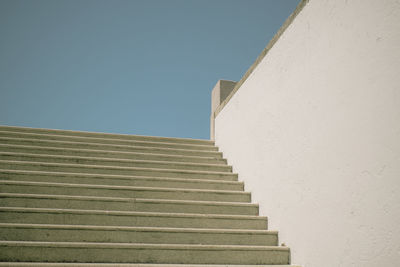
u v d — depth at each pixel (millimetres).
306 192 3076
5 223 3080
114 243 3041
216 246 3090
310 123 3111
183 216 3611
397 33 2135
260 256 3160
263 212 3994
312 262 2875
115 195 3949
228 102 5891
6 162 4215
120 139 5973
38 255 2781
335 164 2672
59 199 3568
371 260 2201
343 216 2518
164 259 2980
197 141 6395
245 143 4844
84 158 4746
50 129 5734
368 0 2430
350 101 2547
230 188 4660
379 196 2176
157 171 4699
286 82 3682
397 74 2109
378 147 2221
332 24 2867
